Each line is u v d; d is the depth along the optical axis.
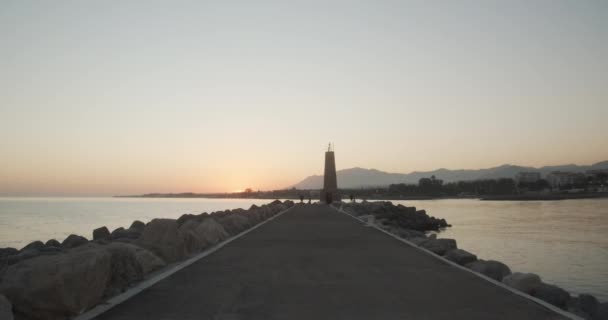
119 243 9.49
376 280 9.55
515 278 9.45
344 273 10.33
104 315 6.84
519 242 36.41
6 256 13.98
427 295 8.22
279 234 19.58
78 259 6.98
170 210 120.06
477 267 11.05
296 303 7.62
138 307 7.29
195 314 6.93
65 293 6.46
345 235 19.23
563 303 8.76
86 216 89.12
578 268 24.03
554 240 37.84
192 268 10.90
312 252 13.79
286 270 10.68
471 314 7.00
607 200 165.25
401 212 50.03
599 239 38.53
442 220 54.06
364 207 43.56
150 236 11.91
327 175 65.25
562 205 121.00
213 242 15.95
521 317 6.85
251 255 13.12
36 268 6.54
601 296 17.23
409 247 15.05
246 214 26.75
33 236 45.56
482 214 79.94
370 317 6.82
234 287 8.80
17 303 6.27
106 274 7.58
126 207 152.12
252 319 6.69
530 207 110.31
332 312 7.08
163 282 9.24
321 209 45.22
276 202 49.84
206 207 146.75
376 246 15.34
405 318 6.79
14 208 143.00
